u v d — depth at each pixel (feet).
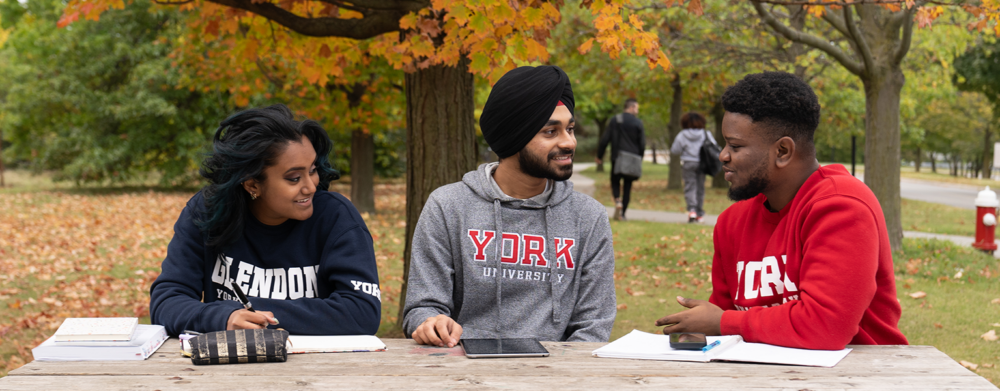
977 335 14.98
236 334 5.12
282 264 6.66
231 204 6.26
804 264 5.53
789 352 5.22
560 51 37.73
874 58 23.31
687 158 33.65
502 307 6.55
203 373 4.80
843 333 5.21
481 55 10.82
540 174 6.33
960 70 64.95
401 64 12.83
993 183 95.66
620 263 24.08
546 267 6.59
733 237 6.64
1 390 4.40
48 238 30.40
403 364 5.07
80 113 58.49
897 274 21.86
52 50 58.03
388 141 64.75
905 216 42.83
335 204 6.84
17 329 16.24
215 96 54.85
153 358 5.23
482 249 6.56
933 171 174.29
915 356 5.15
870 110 23.70
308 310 6.11
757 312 5.54
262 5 12.42
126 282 21.80
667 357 5.17
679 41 32.22
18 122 62.18
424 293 6.51
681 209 44.34
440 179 13.53
